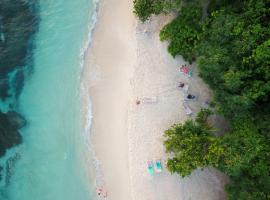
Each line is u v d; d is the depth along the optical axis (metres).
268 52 24.44
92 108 30.34
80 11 31.09
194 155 26.05
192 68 29.83
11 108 31.20
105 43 30.47
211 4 28.88
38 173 30.89
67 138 30.77
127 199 29.80
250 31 25.31
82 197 30.36
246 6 26.50
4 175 31.06
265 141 25.55
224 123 29.61
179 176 29.80
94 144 30.28
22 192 30.89
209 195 29.81
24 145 31.08
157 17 29.97
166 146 26.98
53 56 31.14
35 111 31.14
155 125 29.83
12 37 31.19
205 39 27.52
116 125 30.09
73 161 30.62
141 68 30.00
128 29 30.31
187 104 29.83
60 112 30.89
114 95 30.19
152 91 29.94
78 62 30.78
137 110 29.91
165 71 29.92
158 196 29.73
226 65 25.53
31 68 31.25
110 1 30.69
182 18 28.61
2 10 31.02
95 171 30.23
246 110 26.03
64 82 30.94
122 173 29.97
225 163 25.92
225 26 25.58
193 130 26.89
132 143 29.84
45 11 31.33
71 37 31.05
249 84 25.69
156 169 29.52
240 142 25.67
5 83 31.17
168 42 29.72
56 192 30.69
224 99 26.30
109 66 30.34
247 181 26.12
